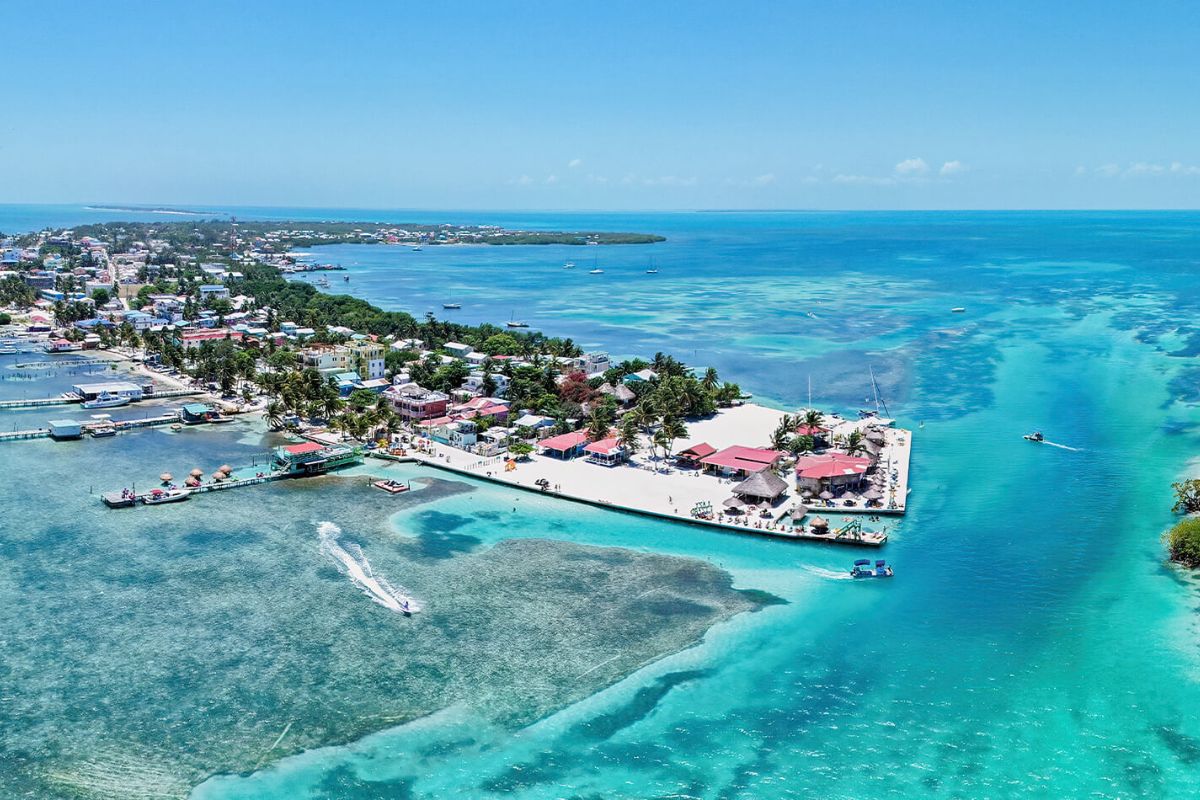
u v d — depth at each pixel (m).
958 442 169.00
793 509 129.38
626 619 96.00
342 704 79.31
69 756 71.56
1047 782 69.56
